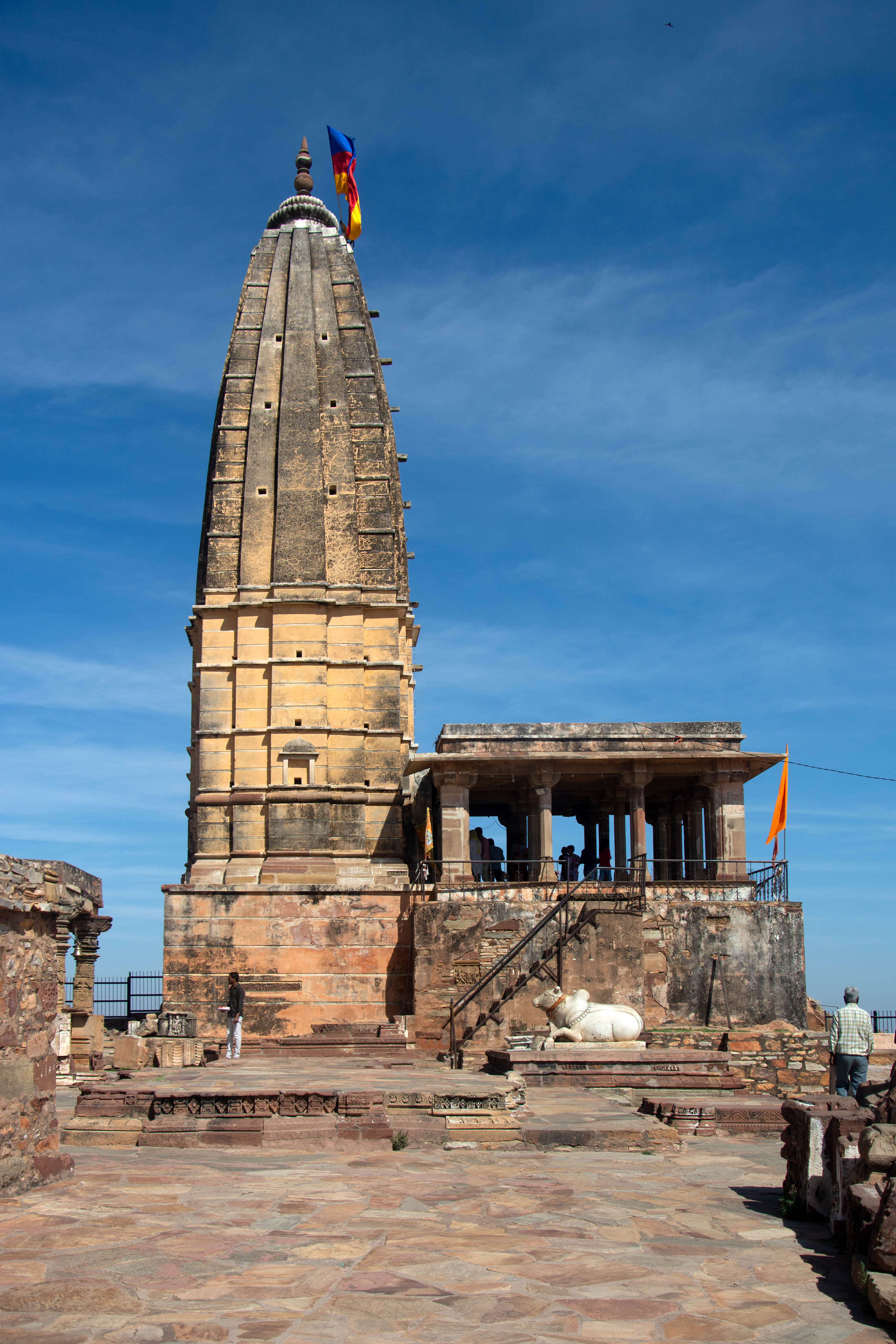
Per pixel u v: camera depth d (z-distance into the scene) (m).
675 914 29.48
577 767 31.83
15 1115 11.91
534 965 28.91
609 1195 12.33
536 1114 17.45
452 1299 8.59
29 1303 8.38
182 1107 15.30
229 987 28.25
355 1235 10.34
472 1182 12.90
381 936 32.72
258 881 33.81
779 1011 29.17
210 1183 12.48
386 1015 32.25
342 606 35.69
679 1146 15.52
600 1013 23.83
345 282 39.12
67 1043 23.55
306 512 36.22
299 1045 27.97
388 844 34.72
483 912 29.33
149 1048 26.81
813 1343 7.85
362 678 35.53
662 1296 8.78
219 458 37.19
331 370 37.88
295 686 35.03
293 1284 8.88
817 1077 24.59
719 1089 22.17
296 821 34.12
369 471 37.19
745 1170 14.12
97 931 25.95
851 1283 9.20
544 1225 10.88
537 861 31.02
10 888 11.70
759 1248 10.28
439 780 31.64
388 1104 15.91
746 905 29.55
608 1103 19.33
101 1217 10.88
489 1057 23.88
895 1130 9.91
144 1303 8.40
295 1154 14.52
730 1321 8.25
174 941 32.53
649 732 31.94
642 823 31.56
